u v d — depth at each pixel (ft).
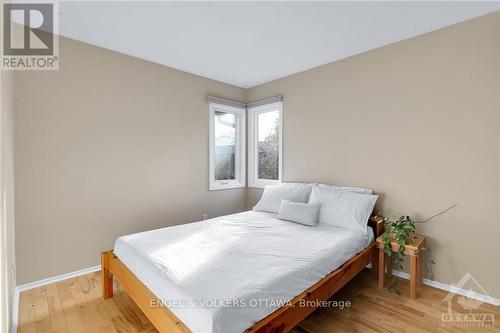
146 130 10.00
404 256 8.49
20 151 7.33
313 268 5.71
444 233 7.67
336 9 6.70
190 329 4.18
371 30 7.79
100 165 8.84
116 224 9.25
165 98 10.56
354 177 9.64
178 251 6.17
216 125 12.79
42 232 7.77
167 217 10.71
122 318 6.23
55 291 7.43
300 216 8.79
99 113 8.79
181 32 7.88
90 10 6.70
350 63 9.66
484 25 6.93
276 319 4.59
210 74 11.64
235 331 4.06
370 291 7.63
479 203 7.09
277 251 6.31
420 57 8.02
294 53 9.43
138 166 9.79
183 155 11.23
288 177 11.91
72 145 8.25
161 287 4.93
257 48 9.03
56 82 7.92
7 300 4.93
